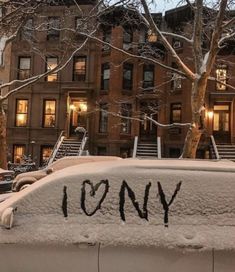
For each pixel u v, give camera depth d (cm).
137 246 385
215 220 393
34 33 2997
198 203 399
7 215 395
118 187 407
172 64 3150
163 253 383
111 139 3164
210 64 1395
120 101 2920
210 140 3052
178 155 3125
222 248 379
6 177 1365
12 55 3372
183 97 3116
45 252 394
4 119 2098
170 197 401
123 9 2017
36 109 3353
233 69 2978
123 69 3206
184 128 3108
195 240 382
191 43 1486
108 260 387
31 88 3350
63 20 2508
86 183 410
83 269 389
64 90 3284
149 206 400
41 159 3334
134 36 3130
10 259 397
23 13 1584
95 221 400
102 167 424
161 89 3212
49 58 3312
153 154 3103
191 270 380
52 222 402
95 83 3266
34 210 408
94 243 389
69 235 394
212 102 3109
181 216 396
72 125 3331
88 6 3031
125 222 397
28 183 1219
